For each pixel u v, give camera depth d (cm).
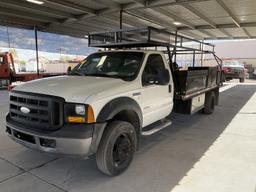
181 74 501
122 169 329
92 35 523
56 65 2059
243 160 379
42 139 284
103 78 360
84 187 294
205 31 1561
